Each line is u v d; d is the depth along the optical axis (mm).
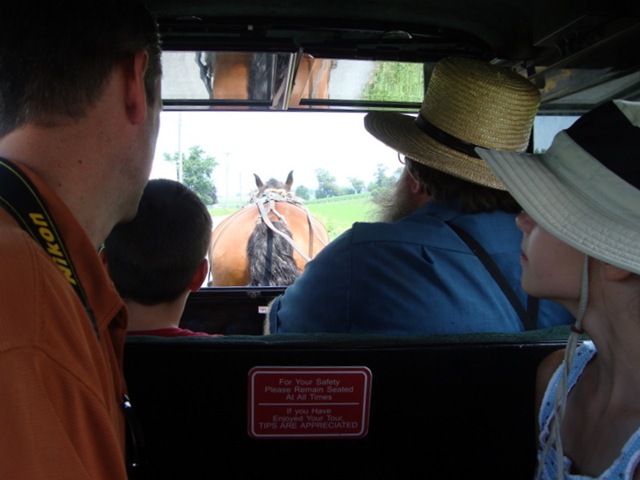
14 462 564
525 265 1046
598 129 920
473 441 1354
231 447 1327
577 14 1877
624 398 948
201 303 3117
